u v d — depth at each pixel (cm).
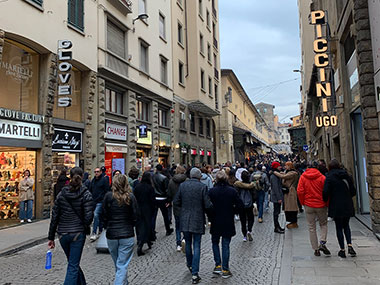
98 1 1527
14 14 1056
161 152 2138
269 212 1345
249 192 835
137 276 572
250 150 5088
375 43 792
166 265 636
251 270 588
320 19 1259
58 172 1262
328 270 555
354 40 912
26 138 1106
